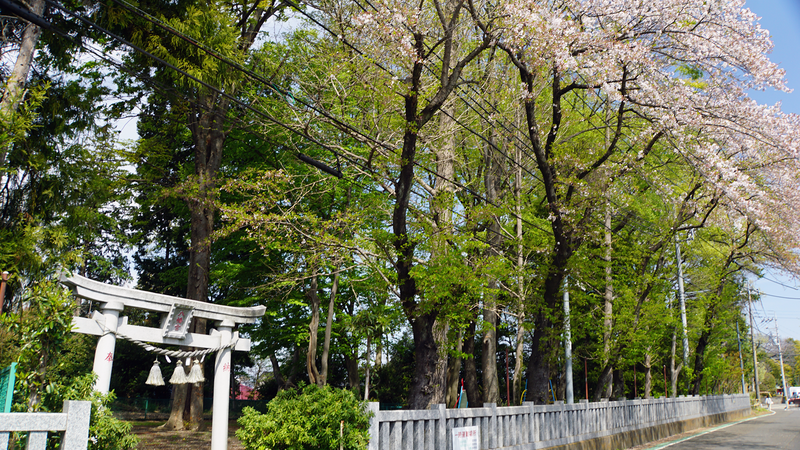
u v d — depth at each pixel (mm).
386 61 12453
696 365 31391
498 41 13125
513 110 18125
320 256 14195
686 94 14086
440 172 16672
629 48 13328
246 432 7977
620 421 17719
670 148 16281
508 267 15320
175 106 18094
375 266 13875
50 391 6973
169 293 31312
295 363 26047
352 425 7973
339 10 13547
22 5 11195
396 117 16828
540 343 15398
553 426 13484
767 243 19844
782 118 14367
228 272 21875
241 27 19516
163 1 15023
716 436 21938
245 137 21656
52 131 13750
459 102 18328
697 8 13766
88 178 14125
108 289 8812
